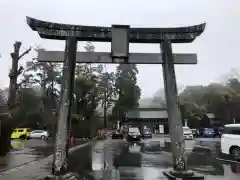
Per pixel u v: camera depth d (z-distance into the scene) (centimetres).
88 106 4106
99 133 4672
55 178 898
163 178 1021
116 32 1091
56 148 943
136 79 6875
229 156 1727
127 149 2395
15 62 2319
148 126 6247
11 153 1912
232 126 1630
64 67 1042
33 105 4784
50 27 1071
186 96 7450
